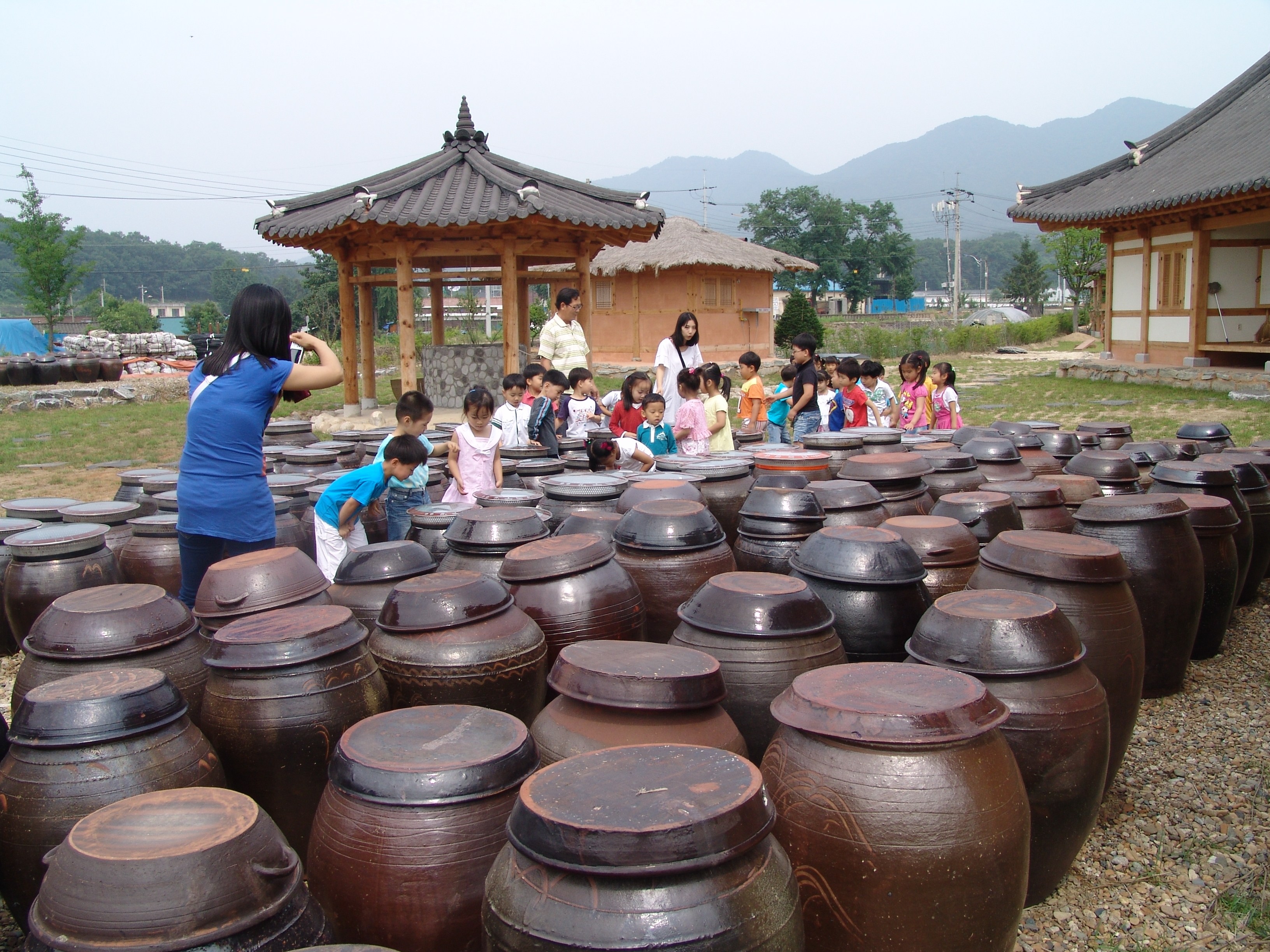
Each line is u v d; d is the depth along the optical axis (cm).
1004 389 2339
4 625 621
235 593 375
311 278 4662
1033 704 310
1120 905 349
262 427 449
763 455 604
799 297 3700
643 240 1531
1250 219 2027
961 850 249
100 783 275
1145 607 493
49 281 3606
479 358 1577
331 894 257
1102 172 2533
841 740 258
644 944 195
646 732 281
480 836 253
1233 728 486
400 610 346
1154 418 1692
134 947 204
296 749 307
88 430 1755
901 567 379
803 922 255
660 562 414
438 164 1488
